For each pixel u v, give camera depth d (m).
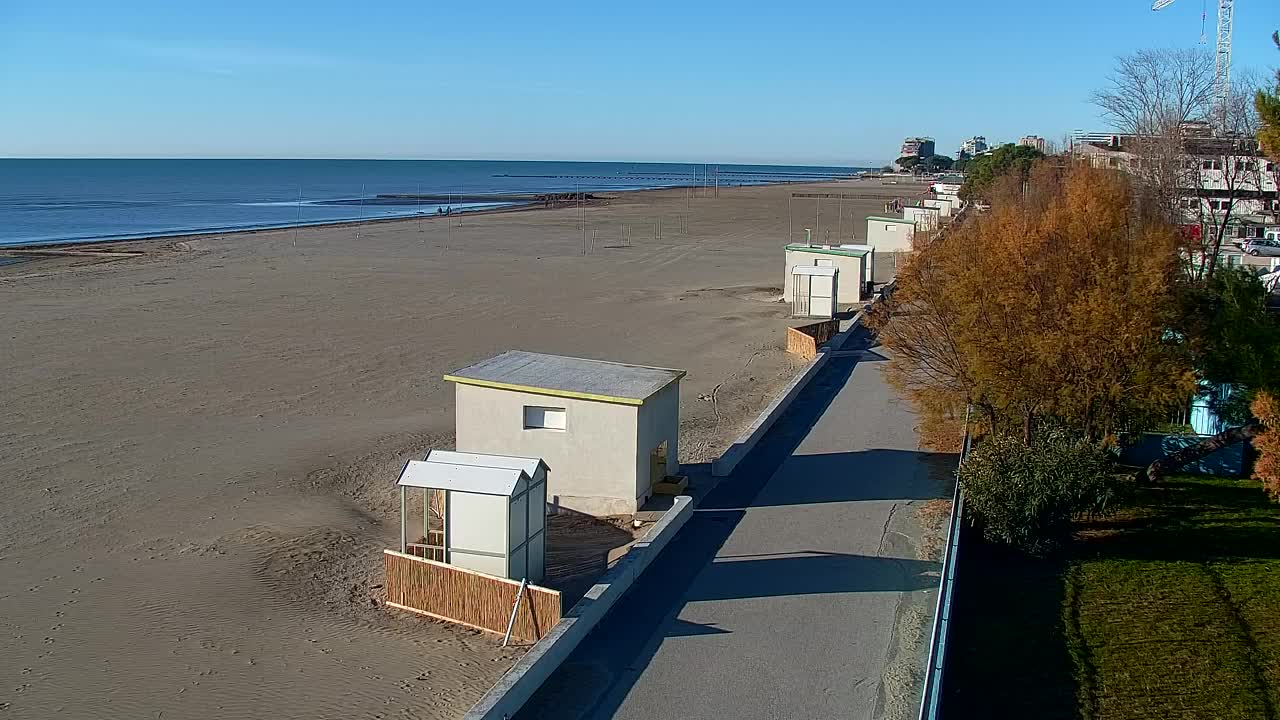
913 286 26.75
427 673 16.33
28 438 30.30
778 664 15.99
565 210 146.25
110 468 27.55
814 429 30.61
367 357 42.78
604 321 52.31
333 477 27.12
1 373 38.81
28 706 15.34
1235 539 21.69
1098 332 22.14
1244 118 49.44
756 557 20.53
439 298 59.81
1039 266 23.23
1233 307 20.50
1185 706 14.92
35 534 22.61
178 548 21.88
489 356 43.19
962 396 25.62
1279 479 17.20
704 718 14.40
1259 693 15.20
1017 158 94.00
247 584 19.95
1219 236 42.16
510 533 18.50
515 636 17.67
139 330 48.16
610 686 15.29
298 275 69.75
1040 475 20.28
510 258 82.25
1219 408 23.84
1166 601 18.59
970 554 21.16
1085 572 20.11
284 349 44.19
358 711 15.16
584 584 19.84
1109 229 23.17
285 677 16.20
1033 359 23.19
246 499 25.20
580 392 23.48
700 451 28.69
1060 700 15.20
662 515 23.19
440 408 34.53
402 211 150.75
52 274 68.75
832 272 53.31
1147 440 26.72
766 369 40.44
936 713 13.42
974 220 36.19
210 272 70.94
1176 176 45.72
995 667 16.25
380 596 19.55
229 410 33.97
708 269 75.75
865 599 18.52
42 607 18.84
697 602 18.33
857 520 22.70
